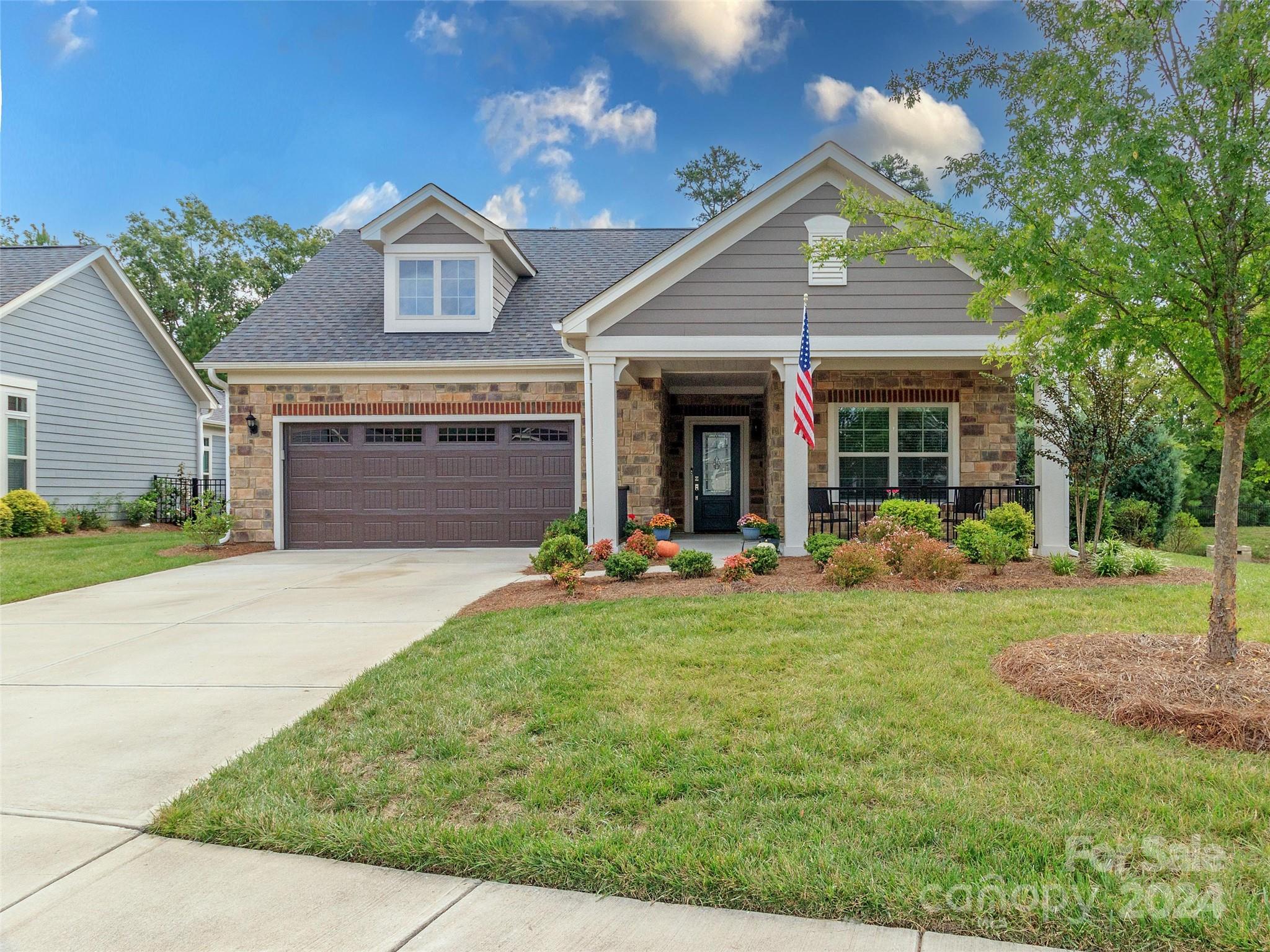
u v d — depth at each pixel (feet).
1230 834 9.07
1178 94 14.10
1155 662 14.89
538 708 13.79
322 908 8.25
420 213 44.42
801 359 30.60
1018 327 20.20
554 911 8.06
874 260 34.88
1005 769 10.90
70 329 53.57
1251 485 68.49
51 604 26.86
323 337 44.04
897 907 7.73
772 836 9.18
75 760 12.55
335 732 13.42
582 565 28.02
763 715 13.21
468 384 42.57
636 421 41.78
